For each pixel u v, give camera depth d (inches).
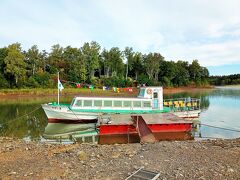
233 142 627.8
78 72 3607.3
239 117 1305.4
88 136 920.9
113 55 4284.0
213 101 2206.0
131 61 4643.2
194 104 1263.5
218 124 1114.1
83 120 1114.7
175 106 1212.5
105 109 1121.4
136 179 370.9
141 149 564.4
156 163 454.0
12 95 2775.6
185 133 912.9
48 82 3356.3
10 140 730.2
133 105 1141.1
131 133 887.7
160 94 1184.2
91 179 378.3
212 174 398.6
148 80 4178.2
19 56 3166.8
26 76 3432.6
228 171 410.3
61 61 4005.9
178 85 5044.3
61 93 2945.4
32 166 443.8
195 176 390.9
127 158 487.8
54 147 609.9
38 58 3954.2
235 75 7701.8
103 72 4736.7
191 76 5718.5
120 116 1028.5
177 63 5447.8
